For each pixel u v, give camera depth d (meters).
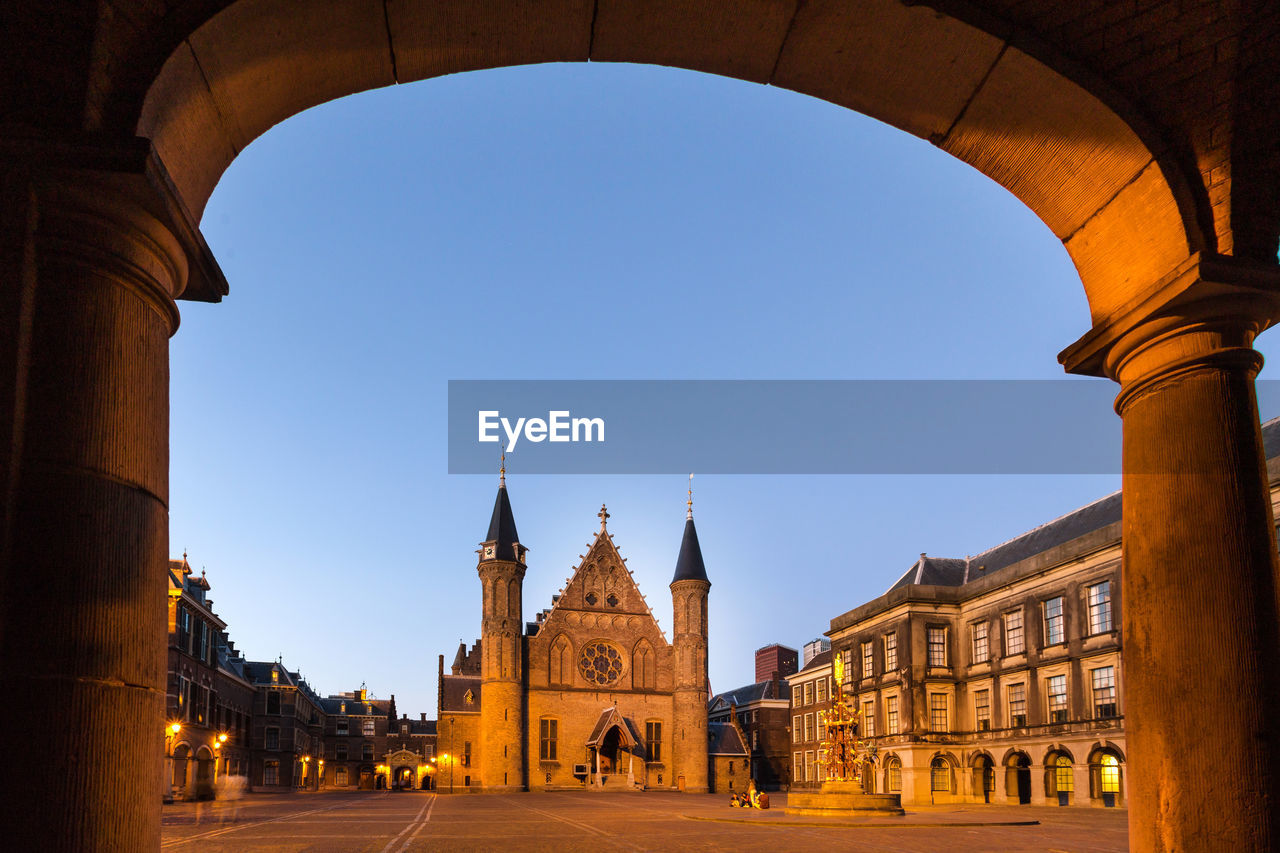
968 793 48.19
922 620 50.44
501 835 23.75
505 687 70.88
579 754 72.75
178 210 5.60
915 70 7.00
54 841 4.72
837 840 22.22
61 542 4.95
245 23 5.77
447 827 27.14
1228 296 6.73
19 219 5.08
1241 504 6.70
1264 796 6.21
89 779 4.88
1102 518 45.06
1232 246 6.89
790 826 27.84
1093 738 39.28
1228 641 6.48
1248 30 6.62
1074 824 28.80
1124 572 7.29
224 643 70.31
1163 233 7.17
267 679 85.62
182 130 6.04
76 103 5.21
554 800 55.44
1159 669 6.79
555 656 74.31
